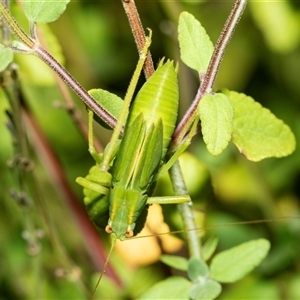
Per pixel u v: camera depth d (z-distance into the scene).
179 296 0.20
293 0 0.25
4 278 0.29
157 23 0.29
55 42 0.23
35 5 0.17
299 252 0.26
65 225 0.29
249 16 0.30
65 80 0.17
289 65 0.31
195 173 0.21
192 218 0.20
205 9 0.29
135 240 0.23
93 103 0.17
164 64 0.17
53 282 0.28
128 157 0.18
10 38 0.20
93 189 0.18
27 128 0.24
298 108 0.31
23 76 0.23
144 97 0.17
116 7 0.32
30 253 0.25
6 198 0.29
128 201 0.18
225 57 0.31
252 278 0.25
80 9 0.31
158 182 0.20
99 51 0.33
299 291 0.25
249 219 0.29
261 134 0.19
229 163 0.29
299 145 0.30
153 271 0.24
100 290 0.25
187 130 0.18
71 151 0.31
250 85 0.32
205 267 0.20
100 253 0.25
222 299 0.25
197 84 0.28
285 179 0.29
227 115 0.17
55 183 0.25
